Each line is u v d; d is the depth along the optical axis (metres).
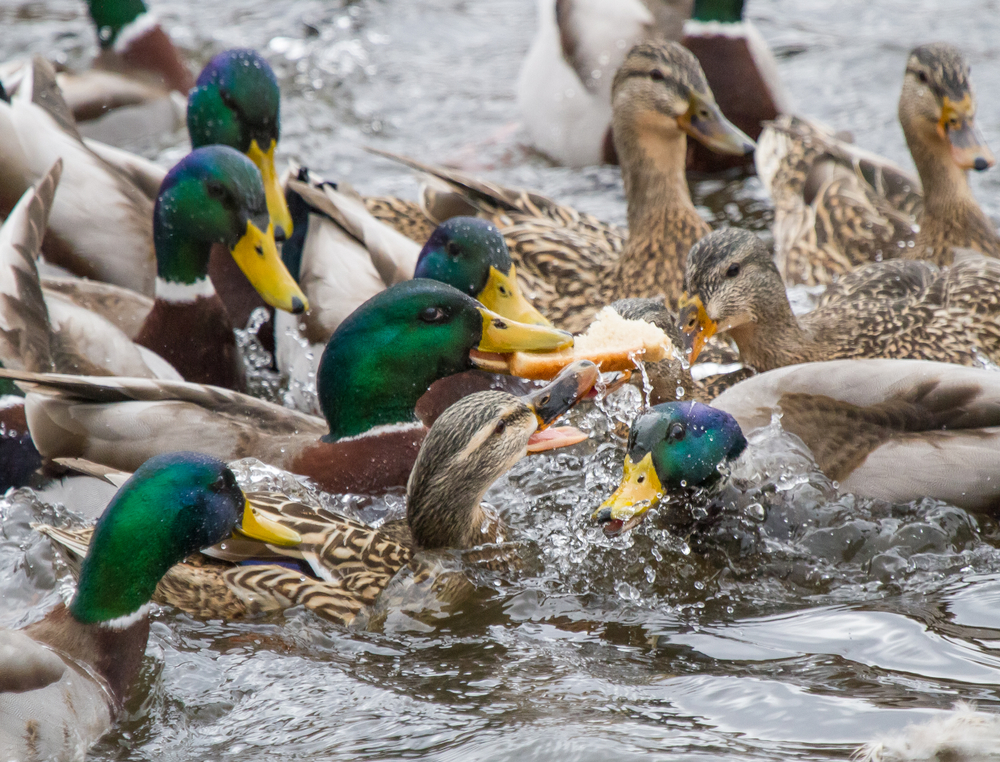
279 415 11.44
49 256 14.02
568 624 9.58
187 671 8.91
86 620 8.55
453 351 11.16
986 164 14.56
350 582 9.69
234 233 12.52
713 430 10.52
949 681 8.55
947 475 10.47
